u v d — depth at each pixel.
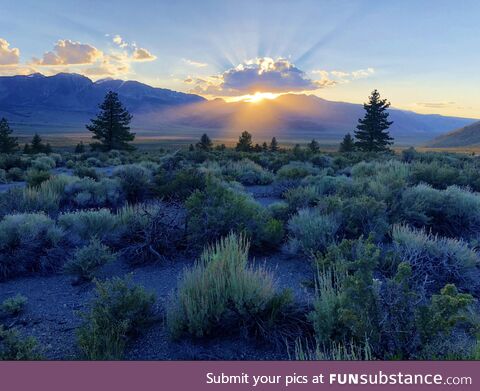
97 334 3.73
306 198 9.54
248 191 14.12
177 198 10.48
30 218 6.98
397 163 15.27
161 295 5.18
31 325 4.41
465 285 5.16
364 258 3.64
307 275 5.79
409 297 3.58
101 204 10.88
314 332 4.07
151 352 3.82
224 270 4.65
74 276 5.90
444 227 7.92
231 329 4.16
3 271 5.89
